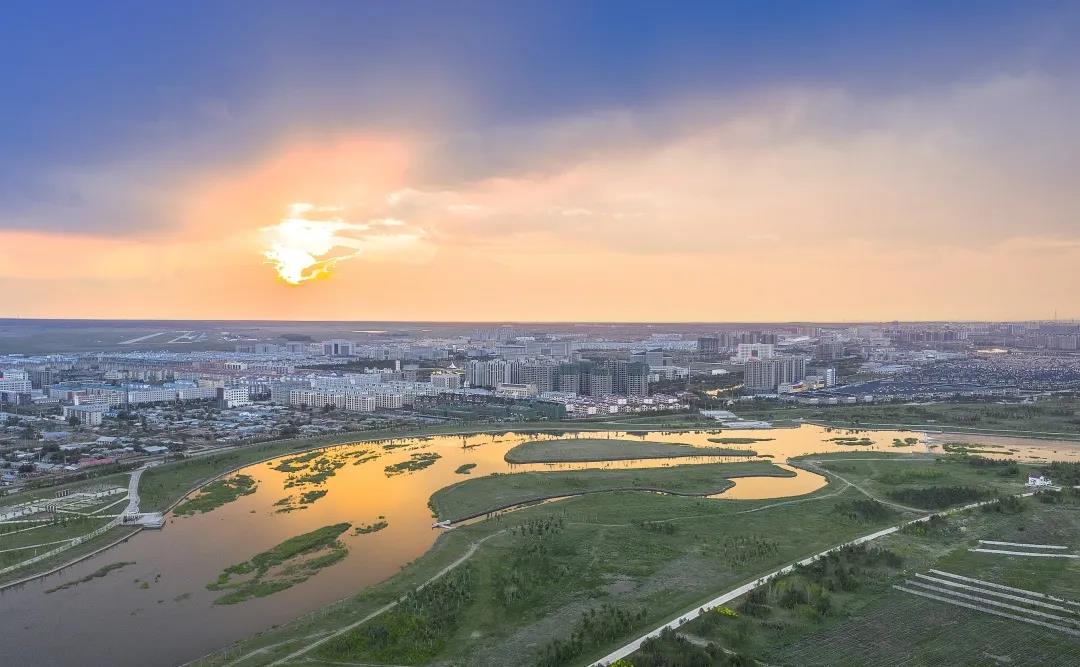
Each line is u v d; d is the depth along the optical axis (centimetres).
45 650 17825
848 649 16512
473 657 16775
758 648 16600
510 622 18662
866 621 17888
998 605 18712
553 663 16138
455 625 18525
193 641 18325
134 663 17225
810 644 16750
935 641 16862
